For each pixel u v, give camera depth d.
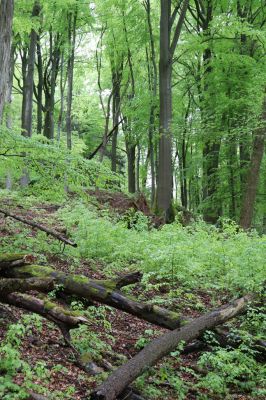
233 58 19.02
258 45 21.42
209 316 6.15
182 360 6.43
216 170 21.69
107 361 5.66
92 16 22.30
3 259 5.92
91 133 37.06
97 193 17.56
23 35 21.83
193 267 9.14
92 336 6.14
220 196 21.27
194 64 25.81
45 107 28.77
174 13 18.92
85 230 11.19
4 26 9.68
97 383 4.94
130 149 31.45
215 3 22.70
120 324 7.29
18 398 3.97
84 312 6.80
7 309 5.92
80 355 5.46
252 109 17.36
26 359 5.03
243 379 6.15
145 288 8.89
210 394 5.66
